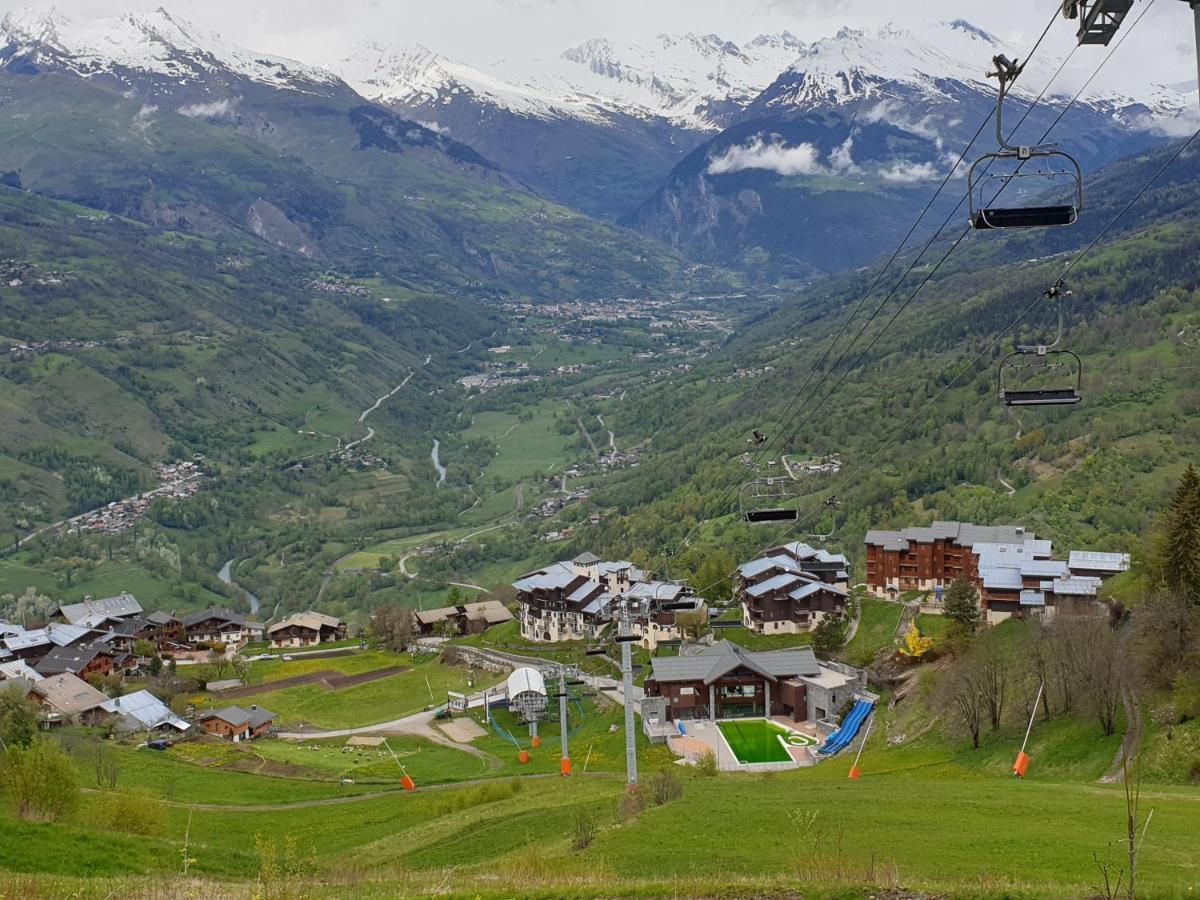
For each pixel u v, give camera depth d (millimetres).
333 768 129625
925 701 117812
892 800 71188
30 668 185250
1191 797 68250
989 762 95750
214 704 170250
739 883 46125
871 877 46344
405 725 150875
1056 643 101188
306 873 61969
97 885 51469
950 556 161875
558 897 46938
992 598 140875
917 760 102812
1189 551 102375
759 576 162750
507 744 136375
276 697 172750
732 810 70875
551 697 152875
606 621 174000
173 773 125500
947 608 134000
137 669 195000
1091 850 54531
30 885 49375
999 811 65688
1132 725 89500
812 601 156750
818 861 51375
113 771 114000
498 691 161125
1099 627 99562
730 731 125812
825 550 188000
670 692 132375
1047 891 42000
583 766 120375
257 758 135250
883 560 165875
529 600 189500
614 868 58844
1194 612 96562
